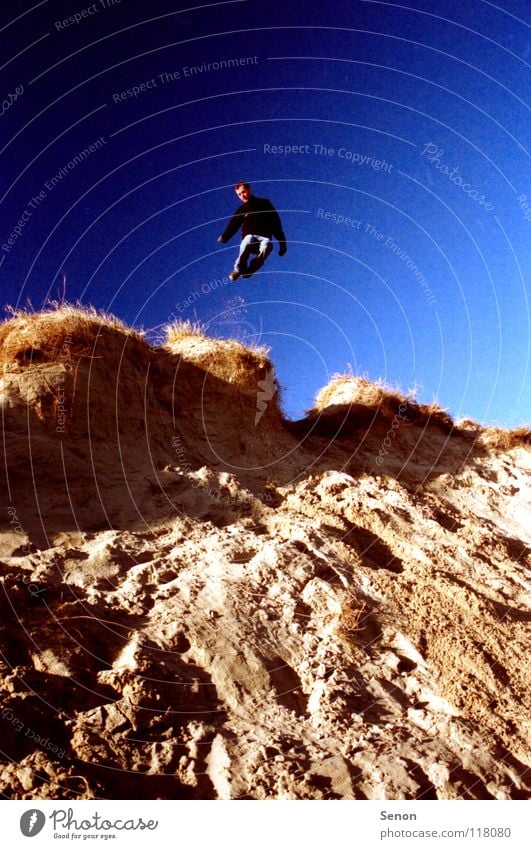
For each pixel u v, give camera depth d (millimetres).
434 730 5484
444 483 10555
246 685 5652
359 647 6328
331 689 5691
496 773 5141
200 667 5750
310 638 6344
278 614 6543
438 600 7180
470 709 5746
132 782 4637
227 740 5059
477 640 6637
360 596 7023
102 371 9094
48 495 7695
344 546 7902
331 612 6672
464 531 9062
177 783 4719
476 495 10508
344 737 5273
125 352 9625
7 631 5527
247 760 4898
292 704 5633
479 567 8133
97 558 6949
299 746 5117
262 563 7188
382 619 6754
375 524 8570
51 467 7930
